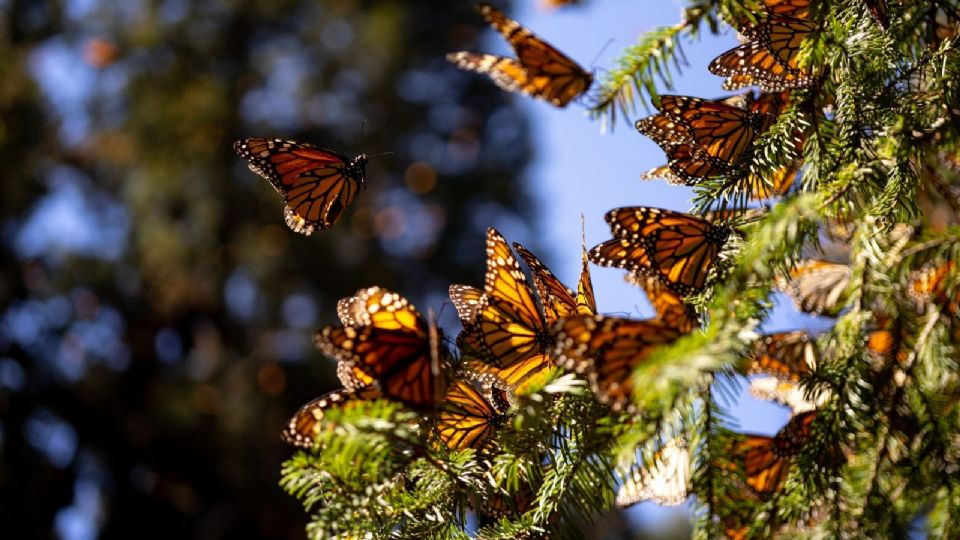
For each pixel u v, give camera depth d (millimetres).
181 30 5461
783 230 1012
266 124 5305
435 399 1034
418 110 5617
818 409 1058
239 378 4781
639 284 1006
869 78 1080
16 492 4457
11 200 4898
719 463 1028
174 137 5219
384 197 5473
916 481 1053
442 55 5672
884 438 1055
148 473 4852
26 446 4555
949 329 1084
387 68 5453
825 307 1155
